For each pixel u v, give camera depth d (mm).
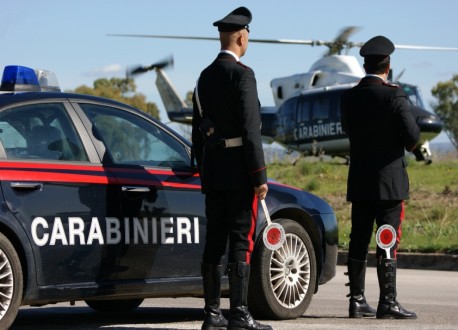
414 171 33594
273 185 9438
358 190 9414
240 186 7711
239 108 7652
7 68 8703
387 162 9320
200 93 7938
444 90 107125
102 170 8227
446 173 32438
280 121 44375
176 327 8602
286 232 9141
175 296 8844
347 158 42844
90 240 8008
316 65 44781
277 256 9086
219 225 7941
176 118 54500
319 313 10047
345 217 23672
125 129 8648
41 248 7699
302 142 43156
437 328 8539
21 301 7633
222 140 7750
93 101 8555
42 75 9039
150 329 8438
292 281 9211
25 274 7652
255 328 7785
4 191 7551
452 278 15453
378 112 9289
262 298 8914
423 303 11352
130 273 8266
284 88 45062
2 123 7852
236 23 7848
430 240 19141
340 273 16828
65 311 10414
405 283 14484
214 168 7793
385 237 9312
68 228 7871
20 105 8047
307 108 42812
